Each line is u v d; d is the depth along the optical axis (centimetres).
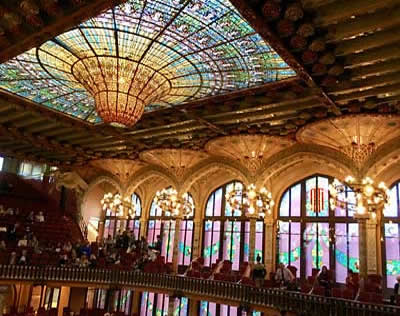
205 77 1160
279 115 1438
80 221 2747
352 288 1466
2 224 2273
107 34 955
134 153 2217
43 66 1173
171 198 2131
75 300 2400
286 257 2075
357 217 1499
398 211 1778
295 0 796
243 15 819
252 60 1050
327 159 1639
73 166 2653
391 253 1758
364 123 1372
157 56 1039
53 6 814
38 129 1892
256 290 1573
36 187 2836
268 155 1823
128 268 2050
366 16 841
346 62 1007
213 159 2059
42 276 1881
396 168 1769
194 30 934
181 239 2552
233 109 1402
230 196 1856
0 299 2064
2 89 1395
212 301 1711
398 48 927
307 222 2048
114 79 1049
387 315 1210
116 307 2653
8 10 857
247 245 2236
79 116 1634
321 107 1330
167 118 1570
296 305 1435
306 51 940
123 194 2452
